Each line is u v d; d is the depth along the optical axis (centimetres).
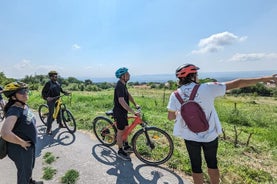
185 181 420
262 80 281
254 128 1119
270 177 445
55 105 756
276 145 725
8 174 467
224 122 1282
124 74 493
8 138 290
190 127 291
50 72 717
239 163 529
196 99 291
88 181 425
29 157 323
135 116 517
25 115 321
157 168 476
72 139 672
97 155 547
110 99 1739
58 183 423
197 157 308
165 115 1205
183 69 301
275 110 2183
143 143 589
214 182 315
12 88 308
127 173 455
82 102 1539
